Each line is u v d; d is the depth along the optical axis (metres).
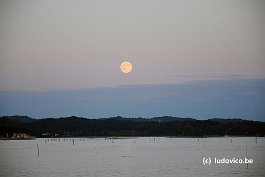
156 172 56.94
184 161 75.81
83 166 67.69
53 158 89.81
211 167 62.06
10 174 56.53
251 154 94.44
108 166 67.56
